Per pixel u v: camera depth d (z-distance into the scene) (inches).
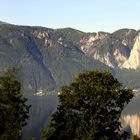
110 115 3002.0
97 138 2903.5
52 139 2940.5
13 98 2517.2
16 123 2495.1
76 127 2930.6
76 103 3002.0
